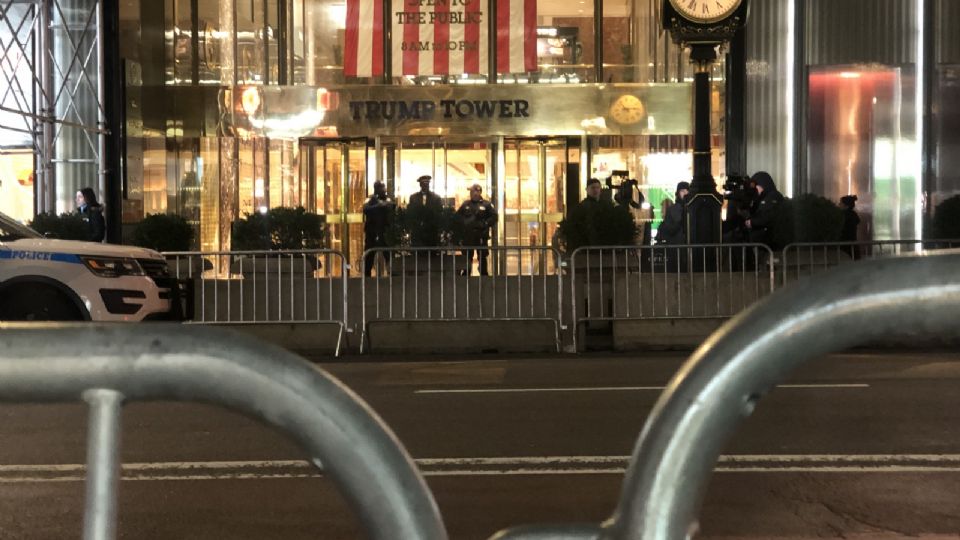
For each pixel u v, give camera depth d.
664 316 14.59
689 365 1.63
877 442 7.49
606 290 15.03
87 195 17.06
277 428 1.63
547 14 22.95
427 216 15.44
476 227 17.25
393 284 14.92
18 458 7.29
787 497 6.05
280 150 23.48
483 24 22.73
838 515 5.68
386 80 23.16
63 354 1.58
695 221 15.16
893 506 5.85
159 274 12.91
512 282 14.81
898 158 21.31
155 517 5.80
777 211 15.62
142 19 22.42
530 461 7.05
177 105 23.52
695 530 1.64
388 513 1.60
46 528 5.60
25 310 11.84
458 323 14.74
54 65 19.95
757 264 14.66
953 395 9.50
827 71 21.33
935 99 21.12
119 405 1.62
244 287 14.89
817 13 21.27
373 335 14.71
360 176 23.36
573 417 8.68
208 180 23.53
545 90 22.86
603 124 22.88
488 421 8.55
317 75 23.47
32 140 20.42
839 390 9.84
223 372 1.59
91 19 20.72
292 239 16.06
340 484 1.62
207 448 7.55
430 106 23.05
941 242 15.32
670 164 22.84
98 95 20.69
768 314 1.57
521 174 23.12
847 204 17.62
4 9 19.25
